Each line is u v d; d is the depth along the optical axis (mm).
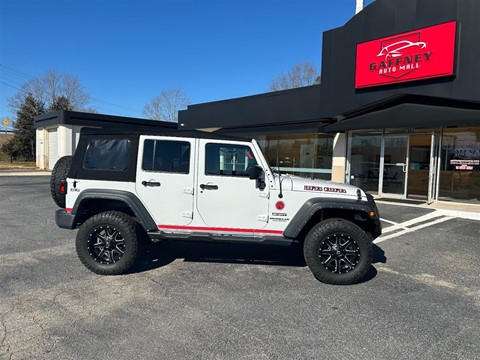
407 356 2979
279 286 4477
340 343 3164
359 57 12117
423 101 11148
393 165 12516
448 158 11242
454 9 9898
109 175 4797
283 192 4734
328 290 4383
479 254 6027
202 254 5770
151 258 5520
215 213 4809
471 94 9750
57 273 4785
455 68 9961
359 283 4645
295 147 15602
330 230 4555
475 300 4148
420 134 11758
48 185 16844
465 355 3008
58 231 7195
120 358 2881
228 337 3230
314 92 14109
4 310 3691
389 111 11531
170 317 3598
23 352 2936
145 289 4305
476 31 9609
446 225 8219
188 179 4789
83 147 4867
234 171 4812
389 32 11297
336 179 13953
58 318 3535
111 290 4258
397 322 3570
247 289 4359
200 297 4098
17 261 5262
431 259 5746
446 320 3629
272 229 4789
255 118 16641
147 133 4824
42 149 31641
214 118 18734
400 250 6254
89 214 5066
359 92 12281
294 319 3602
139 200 4773
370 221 4895
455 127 11047
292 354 2979
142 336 3225
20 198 12203
